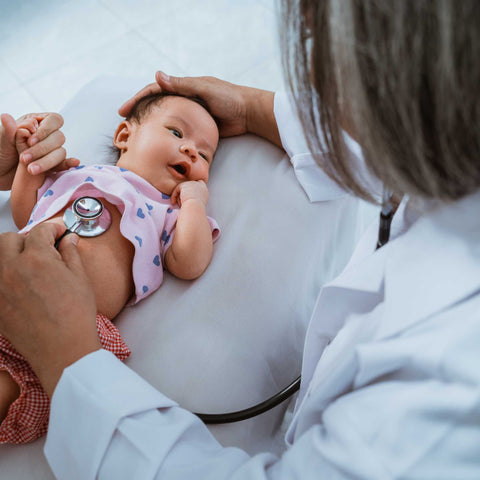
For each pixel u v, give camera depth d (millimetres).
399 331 391
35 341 585
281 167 1104
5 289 604
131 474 472
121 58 2053
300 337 963
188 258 903
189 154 1021
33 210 952
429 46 280
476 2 263
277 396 793
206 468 472
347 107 327
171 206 1007
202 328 886
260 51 2059
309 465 393
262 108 1108
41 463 744
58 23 2170
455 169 317
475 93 283
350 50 297
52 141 945
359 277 516
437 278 389
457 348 336
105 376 531
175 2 2232
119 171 993
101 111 1201
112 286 882
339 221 1083
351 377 412
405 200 531
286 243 1001
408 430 332
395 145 319
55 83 1979
